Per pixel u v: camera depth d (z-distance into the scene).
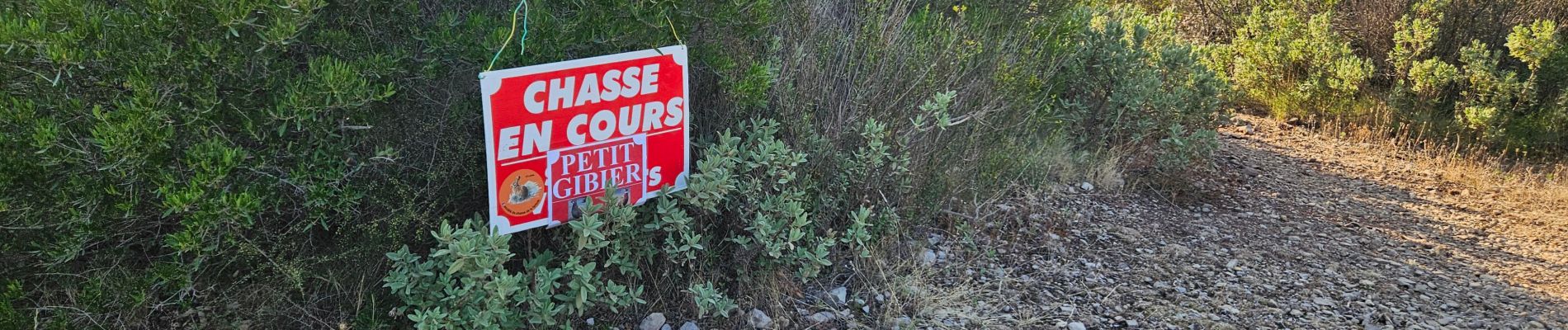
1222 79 6.64
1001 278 4.13
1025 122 5.35
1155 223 5.25
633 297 3.20
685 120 3.13
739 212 3.38
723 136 3.23
